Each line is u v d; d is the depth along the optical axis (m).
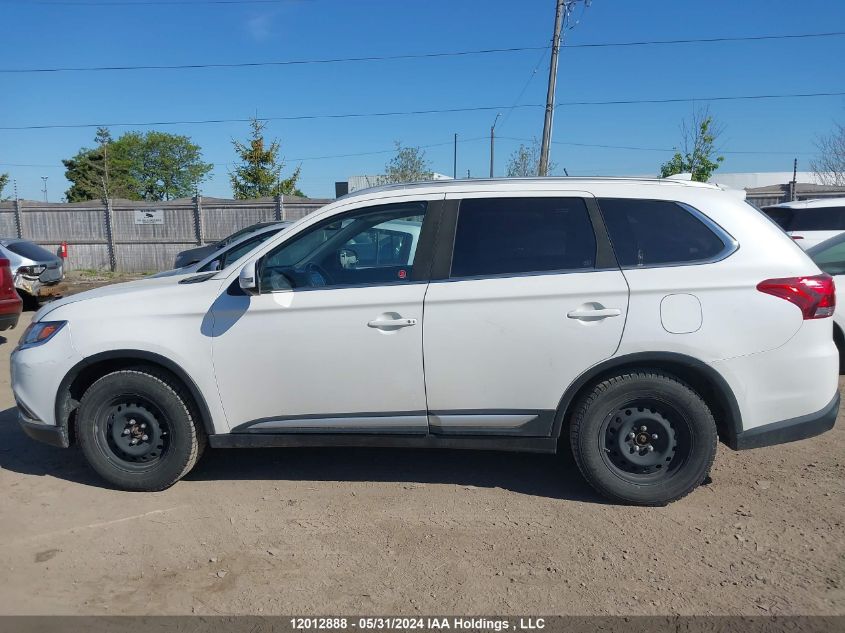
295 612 3.28
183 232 22.38
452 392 4.20
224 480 4.80
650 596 3.36
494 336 4.11
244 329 4.28
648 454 4.22
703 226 4.15
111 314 4.41
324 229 4.40
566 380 4.11
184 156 67.44
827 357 4.08
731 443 4.15
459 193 4.34
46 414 4.54
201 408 4.39
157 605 3.35
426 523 4.13
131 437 4.54
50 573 3.65
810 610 3.23
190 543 3.94
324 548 3.86
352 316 4.20
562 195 4.26
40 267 13.33
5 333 10.84
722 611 3.23
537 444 4.24
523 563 3.67
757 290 4.00
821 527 3.99
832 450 5.16
